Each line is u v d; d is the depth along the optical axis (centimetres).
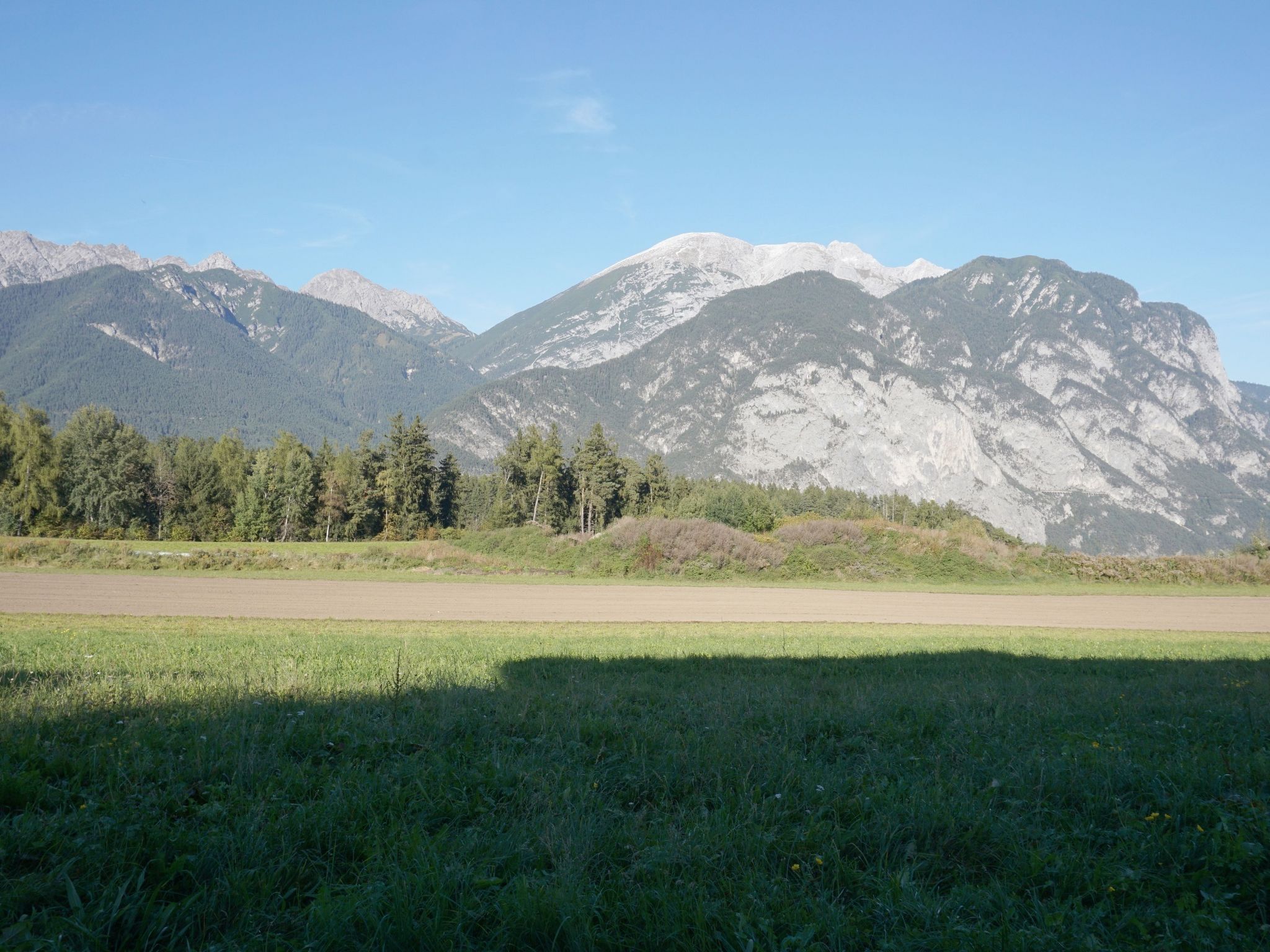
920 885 464
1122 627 2877
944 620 2994
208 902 408
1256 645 2311
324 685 1027
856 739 810
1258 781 670
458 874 439
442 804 552
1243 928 424
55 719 744
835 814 559
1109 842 539
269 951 379
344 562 4381
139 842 461
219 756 644
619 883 450
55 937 363
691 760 683
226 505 8588
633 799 608
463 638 2005
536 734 789
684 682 1282
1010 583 4591
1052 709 1024
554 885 436
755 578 4500
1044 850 512
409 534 9206
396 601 3158
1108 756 724
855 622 2891
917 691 1197
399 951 381
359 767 635
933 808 567
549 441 9662
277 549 5700
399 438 9438
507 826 527
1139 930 418
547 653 1655
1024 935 399
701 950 387
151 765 603
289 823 504
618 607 3167
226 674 1117
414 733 757
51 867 437
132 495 7912
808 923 407
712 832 516
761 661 1611
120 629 2031
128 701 855
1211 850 510
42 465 7538
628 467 10369
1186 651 2072
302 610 2764
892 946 394
